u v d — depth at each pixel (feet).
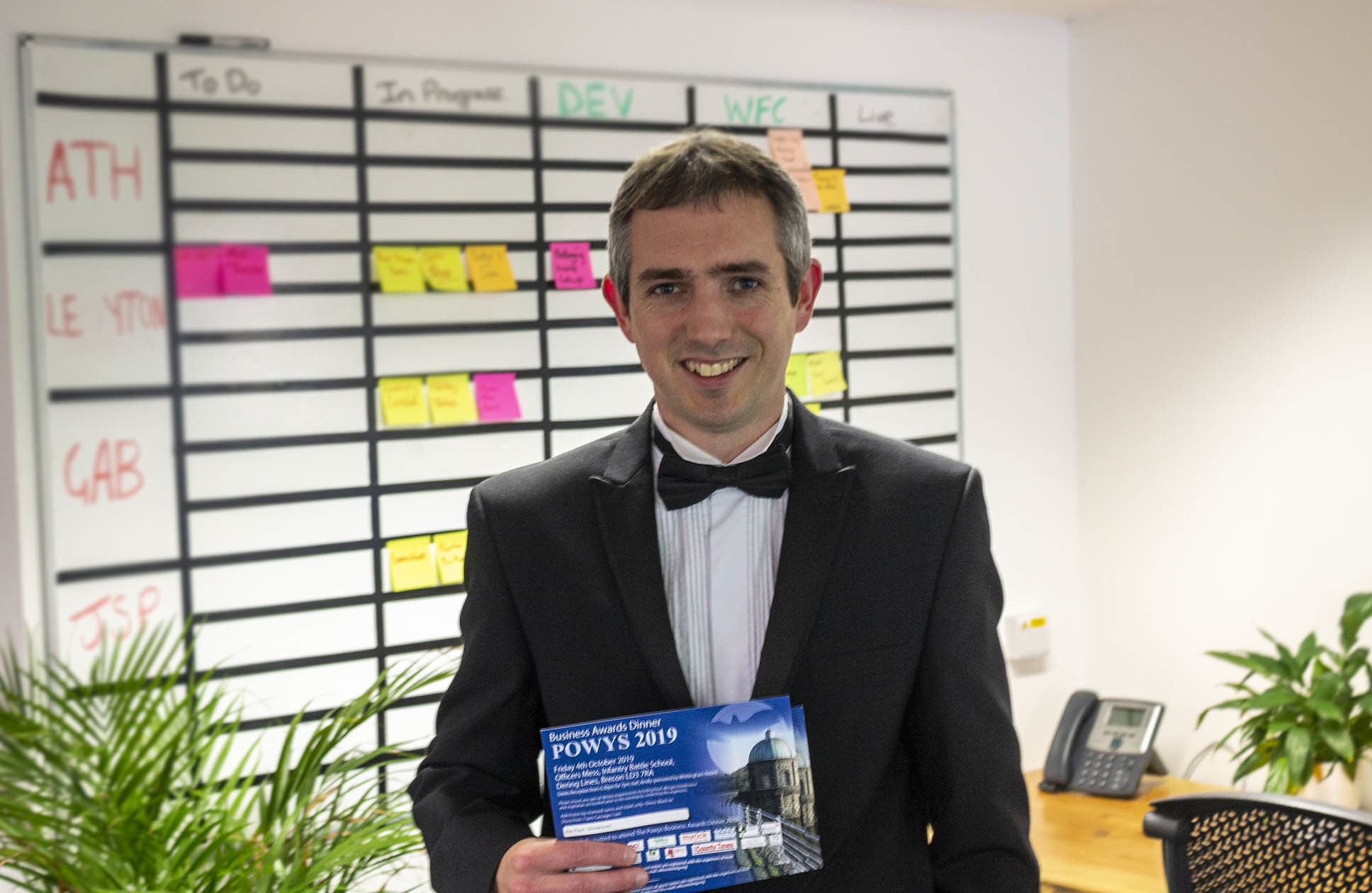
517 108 8.09
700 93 8.75
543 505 4.32
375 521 7.76
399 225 7.76
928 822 4.34
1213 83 9.31
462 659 4.42
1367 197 8.38
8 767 5.85
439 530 7.95
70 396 6.91
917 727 4.18
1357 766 8.32
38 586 6.88
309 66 7.44
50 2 6.81
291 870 5.76
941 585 4.15
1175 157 9.62
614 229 4.13
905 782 4.21
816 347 9.23
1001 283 10.11
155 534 7.16
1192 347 9.60
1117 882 7.68
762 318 3.95
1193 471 9.66
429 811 4.18
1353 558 8.62
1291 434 8.95
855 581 4.13
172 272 7.13
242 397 7.35
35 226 6.79
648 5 8.59
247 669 7.43
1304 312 8.82
